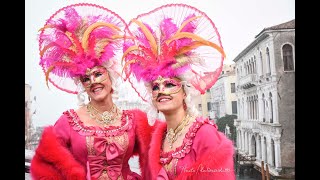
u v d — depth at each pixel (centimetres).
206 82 212
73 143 231
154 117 213
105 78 232
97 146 230
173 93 198
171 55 201
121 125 239
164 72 197
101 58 231
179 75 200
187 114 204
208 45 201
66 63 233
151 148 208
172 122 203
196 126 196
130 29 224
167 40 204
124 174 241
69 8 237
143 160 240
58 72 240
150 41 207
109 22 240
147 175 225
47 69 237
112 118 239
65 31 233
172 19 213
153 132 222
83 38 231
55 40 234
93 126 234
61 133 232
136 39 220
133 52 215
